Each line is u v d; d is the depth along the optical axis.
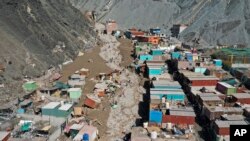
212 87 82.69
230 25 147.88
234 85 84.12
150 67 97.94
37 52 99.06
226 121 58.84
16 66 85.31
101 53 128.88
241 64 100.50
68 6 159.25
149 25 192.88
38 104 70.06
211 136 59.78
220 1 170.75
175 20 189.25
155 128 59.00
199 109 71.25
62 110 63.28
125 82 93.56
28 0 116.75
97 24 191.62
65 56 111.00
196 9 186.50
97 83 88.12
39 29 110.88
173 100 71.12
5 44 90.06
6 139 54.16
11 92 74.19
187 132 57.62
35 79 86.19
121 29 191.88
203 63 99.81
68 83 86.00
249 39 138.25
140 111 73.62
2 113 64.50
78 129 59.66
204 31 152.25
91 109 72.44
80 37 137.62
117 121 68.25
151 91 73.38
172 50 128.00
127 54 130.38
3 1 105.12
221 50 115.62
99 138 60.84
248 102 70.75
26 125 58.94
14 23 102.38
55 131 58.59
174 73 97.81
